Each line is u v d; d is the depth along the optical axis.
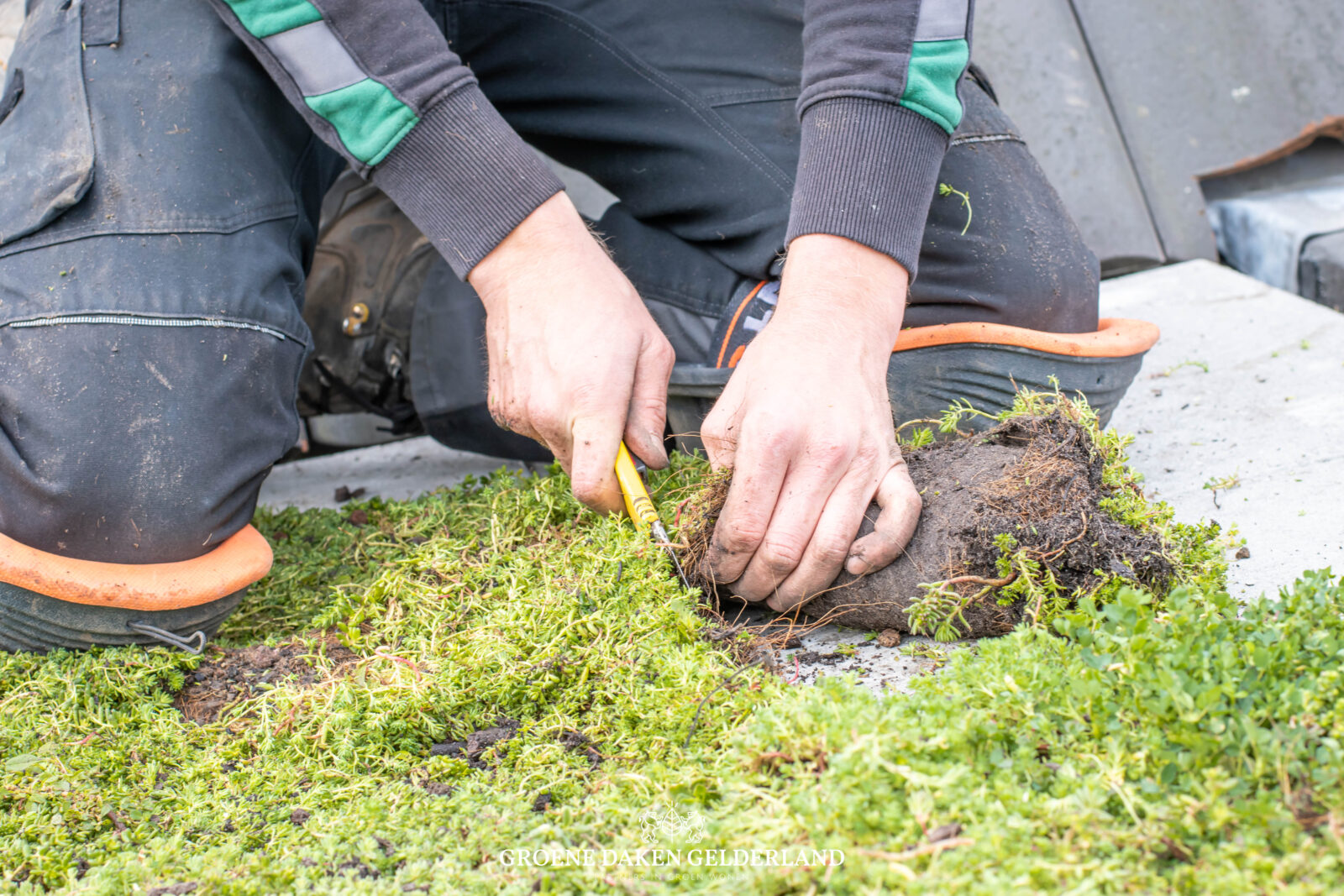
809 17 1.46
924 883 0.82
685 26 1.88
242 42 1.57
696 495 1.41
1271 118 3.33
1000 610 1.29
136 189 1.48
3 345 1.42
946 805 0.91
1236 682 0.96
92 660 1.40
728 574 1.36
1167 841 0.87
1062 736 1.01
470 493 1.98
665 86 1.88
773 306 1.75
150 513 1.39
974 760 0.98
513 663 1.27
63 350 1.40
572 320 1.40
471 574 1.54
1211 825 0.85
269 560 1.55
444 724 1.25
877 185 1.36
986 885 0.81
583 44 1.93
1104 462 1.44
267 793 1.17
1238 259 3.41
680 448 1.89
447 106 1.46
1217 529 1.43
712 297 1.85
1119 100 3.37
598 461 1.36
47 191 1.47
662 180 1.89
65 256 1.45
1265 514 1.62
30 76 1.60
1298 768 0.88
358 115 1.48
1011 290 1.68
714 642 1.35
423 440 2.77
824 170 1.37
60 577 1.35
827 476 1.27
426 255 2.28
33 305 1.42
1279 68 3.33
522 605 1.37
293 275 1.64
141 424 1.39
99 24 1.59
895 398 1.72
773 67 1.83
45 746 1.24
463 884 0.95
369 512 2.01
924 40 1.38
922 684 1.08
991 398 1.70
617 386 1.38
